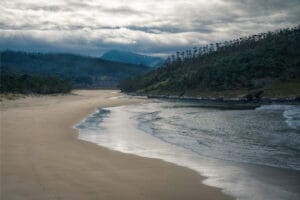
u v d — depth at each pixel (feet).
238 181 61.72
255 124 161.48
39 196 50.67
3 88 393.91
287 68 526.98
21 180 57.98
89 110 233.14
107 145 97.55
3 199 49.03
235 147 98.48
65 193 52.37
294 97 402.93
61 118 168.04
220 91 502.38
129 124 156.97
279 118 193.98
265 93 435.94
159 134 125.29
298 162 78.02
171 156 83.76
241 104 353.92
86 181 59.00
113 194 52.85
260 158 82.33
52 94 510.99
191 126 152.56
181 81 605.73
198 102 395.34
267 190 56.70
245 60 594.24
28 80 482.69
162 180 61.31
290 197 53.36
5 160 71.77
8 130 116.57
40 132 115.75
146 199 51.34
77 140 103.35
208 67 609.42
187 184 59.31
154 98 507.30
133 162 75.10
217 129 142.10
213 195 53.93
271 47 626.23
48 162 71.56
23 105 264.11
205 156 84.48
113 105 305.94
